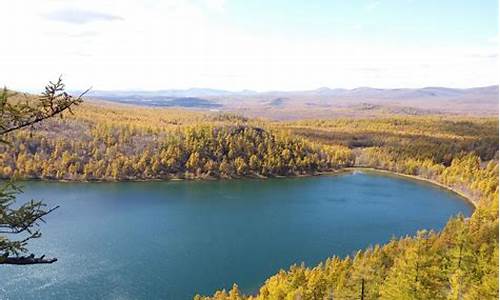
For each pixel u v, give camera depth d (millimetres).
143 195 145000
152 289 73500
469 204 145750
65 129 187375
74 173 163250
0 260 11070
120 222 111625
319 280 55344
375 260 60969
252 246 96750
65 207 124375
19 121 11742
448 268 56406
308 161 197125
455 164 188375
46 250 88625
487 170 172375
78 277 76438
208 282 77250
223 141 196000
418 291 45438
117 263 83688
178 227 109125
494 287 43156
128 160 171750
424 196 155375
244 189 160375
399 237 105750
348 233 108125
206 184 167375
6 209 11672
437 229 114000
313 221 117938
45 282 73688
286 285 56906
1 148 161250
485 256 55969
